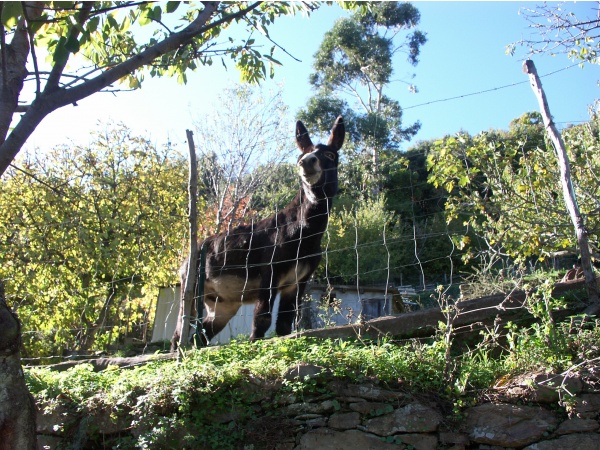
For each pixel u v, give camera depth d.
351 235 20.34
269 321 6.84
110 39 4.93
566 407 3.88
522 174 6.72
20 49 3.53
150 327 15.68
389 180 23.75
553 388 3.95
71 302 11.59
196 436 4.48
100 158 15.50
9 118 3.36
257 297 7.47
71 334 12.07
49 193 12.94
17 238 13.13
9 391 3.04
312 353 4.75
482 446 3.97
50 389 5.30
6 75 3.32
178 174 16.39
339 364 4.50
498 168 6.70
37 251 12.18
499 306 4.77
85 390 5.21
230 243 7.57
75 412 5.05
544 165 6.67
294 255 6.93
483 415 4.05
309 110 28.98
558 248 6.77
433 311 5.46
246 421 4.53
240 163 23.08
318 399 4.40
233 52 5.14
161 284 13.53
